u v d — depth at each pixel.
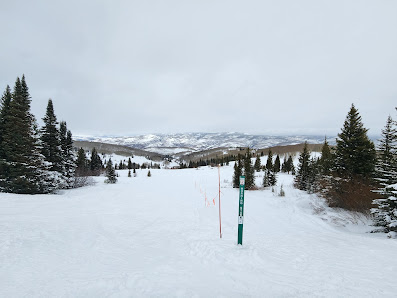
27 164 21.80
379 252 5.86
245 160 34.91
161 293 3.74
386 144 16.80
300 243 6.80
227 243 6.74
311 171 26.67
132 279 4.29
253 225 10.41
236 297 3.61
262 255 5.57
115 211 13.27
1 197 16.67
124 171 84.25
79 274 4.55
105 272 4.67
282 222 12.13
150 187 33.44
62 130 32.16
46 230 7.75
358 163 17.11
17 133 22.09
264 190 27.94
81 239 7.09
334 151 19.59
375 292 3.72
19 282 4.14
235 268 4.86
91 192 25.77
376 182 14.96
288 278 4.30
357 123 17.73
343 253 5.78
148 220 10.95
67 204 15.60
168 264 5.21
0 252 5.51
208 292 3.79
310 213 14.91
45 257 5.45
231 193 25.84
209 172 75.06
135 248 6.54
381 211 10.64
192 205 16.72
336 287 3.89
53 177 24.48
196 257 5.71
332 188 17.39
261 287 3.95
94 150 63.53
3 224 8.26
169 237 7.86
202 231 8.66
